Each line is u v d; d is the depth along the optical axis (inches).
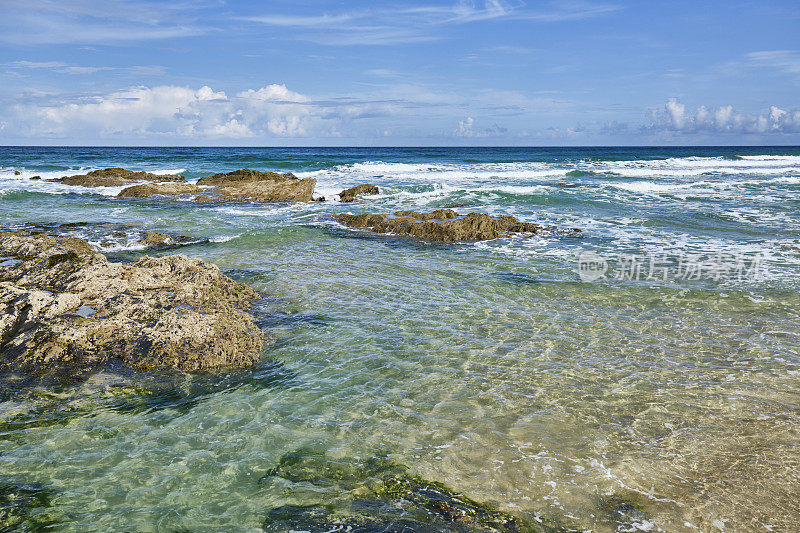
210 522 163.9
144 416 225.9
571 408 234.2
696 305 377.7
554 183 1300.4
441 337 317.4
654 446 205.2
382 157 2664.9
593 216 798.5
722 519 165.5
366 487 180.4
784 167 1879.9
